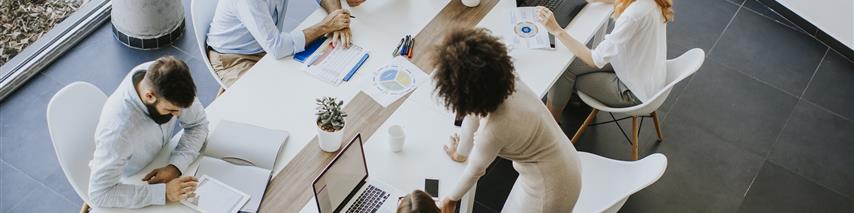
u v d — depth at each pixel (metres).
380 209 2.43
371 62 2.93
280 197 2.44
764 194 3.57
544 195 2.35
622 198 2.53
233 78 3.15
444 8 3.22
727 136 3.80
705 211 3.47
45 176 3.34
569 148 2.33
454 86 1.91
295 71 2.88
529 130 2.13
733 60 4.20
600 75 3.32
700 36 4.32
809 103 4.02
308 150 2.59
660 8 2.93
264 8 2.87
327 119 2.47
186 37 4.03
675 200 3.49
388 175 2.53
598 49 2.97
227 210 2.37
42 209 3.23
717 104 3.95
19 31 3.96
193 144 2.51
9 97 3.62
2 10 3.96
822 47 4.35
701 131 3.81
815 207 3.54
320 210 2.30
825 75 4.18
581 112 3.80
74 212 3.24
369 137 2.64
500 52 1.91
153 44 3.92
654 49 3.01
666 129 3.80
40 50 3.79
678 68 3.21
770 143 3.79
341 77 2.86
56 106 2.45
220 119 2.66
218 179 2.45
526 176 2.38
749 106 3.96
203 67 3.88
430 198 2.06
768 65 4.20
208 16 3.22
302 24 3.10
